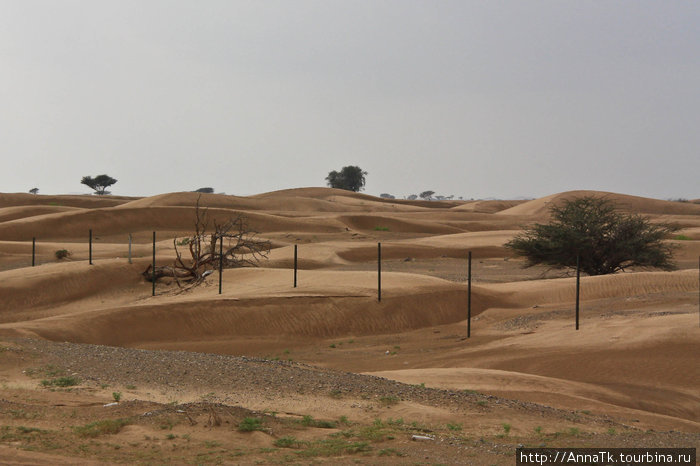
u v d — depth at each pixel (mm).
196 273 47312
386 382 17109
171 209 84938
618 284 41812
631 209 137500
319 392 15312
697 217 122875
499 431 12633
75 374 15914
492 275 54688
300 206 126062
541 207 133125
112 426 11031
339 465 9430
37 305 40688
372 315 35312
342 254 62906
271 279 42969
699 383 22297
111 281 45219
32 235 75125
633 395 20234
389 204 154500
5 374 15672
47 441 10109
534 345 28469
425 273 54344
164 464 9234
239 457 9711
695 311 33688
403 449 10594
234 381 15961
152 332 32344
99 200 130750
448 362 26547
